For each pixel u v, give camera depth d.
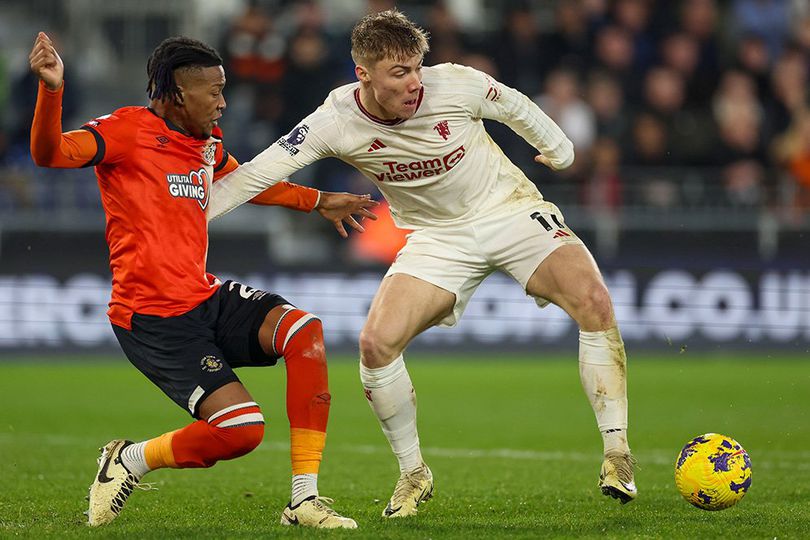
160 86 17.20
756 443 30.61
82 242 52.44
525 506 20.31
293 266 52.53
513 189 19.97
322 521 17.27
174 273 17.31
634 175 52.78
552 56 60.47
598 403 19.19
